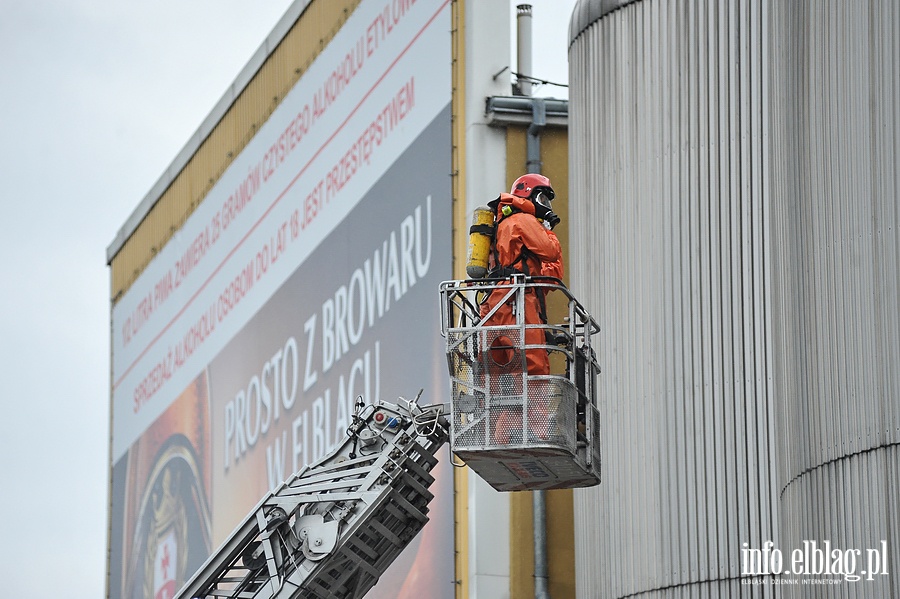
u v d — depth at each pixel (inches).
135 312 2345.0
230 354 1909.4
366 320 1530.5
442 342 1374.3
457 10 1405.0
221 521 1895.9
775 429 965.8
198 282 2059.5
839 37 772.6
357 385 1535.4
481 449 744.3
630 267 1122.0
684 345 1062.4
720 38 1064.8
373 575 863.7
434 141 1418.6
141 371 2293.3
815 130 795.4
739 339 1026.1
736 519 1007.6
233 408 1886.1
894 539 711.1
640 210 1115.9
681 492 1045.8
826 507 762.2
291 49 1792.6
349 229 1583.4
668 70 1103.6
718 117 1058.7
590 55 1198.3
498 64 1382.9
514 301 757.3
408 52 1486.2
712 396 1036.5
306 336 1678.2
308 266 1684.3
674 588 1042.1
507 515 1310.3
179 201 2171.5
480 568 1295.5
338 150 1632.6
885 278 726.5
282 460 1720.0
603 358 1147.9
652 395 1081.4
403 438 847.1
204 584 880.9
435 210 1405.0
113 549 2354.8
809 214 797.2
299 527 845.2
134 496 2269.9
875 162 738.2
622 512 1104.8
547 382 746.2
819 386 775.7
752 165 1035.3
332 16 1678.2
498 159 1368.1
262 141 1860.2
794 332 821.9
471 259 776.3
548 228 796.0
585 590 1170.6
